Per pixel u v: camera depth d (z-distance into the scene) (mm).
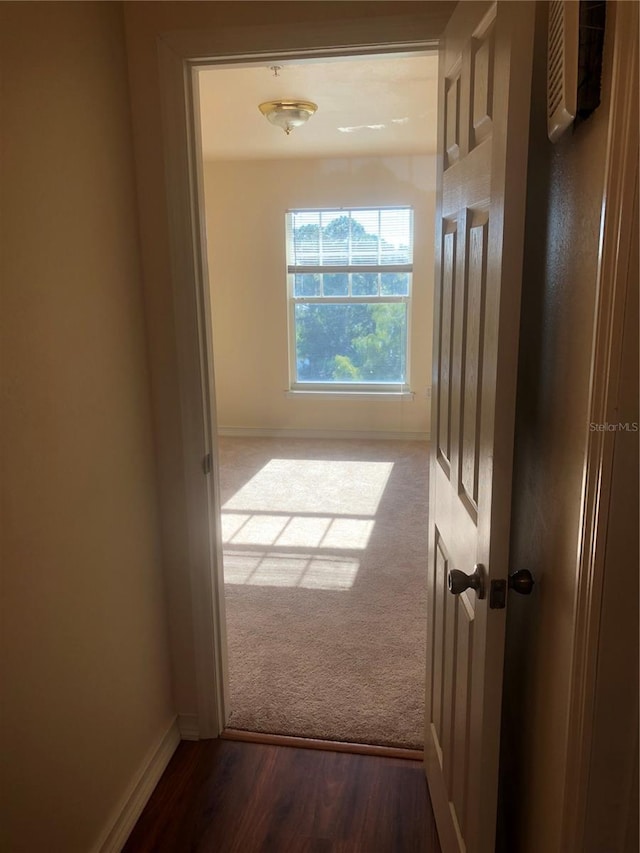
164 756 1959
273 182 5500
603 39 833
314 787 1872
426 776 1888
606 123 831
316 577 3203
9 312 1187
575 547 972
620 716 867
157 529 1916
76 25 1401
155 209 1729
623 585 821
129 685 1738
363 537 3717
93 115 1485
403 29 1531
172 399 1850
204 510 1927
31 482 1264
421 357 5676
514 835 1407
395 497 4391
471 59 1244
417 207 5371
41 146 1278
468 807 1352
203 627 1995
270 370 5914
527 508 1283
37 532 1287
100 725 1577
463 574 1201
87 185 1463
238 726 2125
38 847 1324
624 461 786
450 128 1458
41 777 1325
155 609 1910
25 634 1256
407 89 3336
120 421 1659
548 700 1125
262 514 4109
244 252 5676
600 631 847
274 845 1686
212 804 1818
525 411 1287
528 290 1248
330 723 2125
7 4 1165
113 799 1655
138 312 1758
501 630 1146
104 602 1588
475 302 1235
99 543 1557
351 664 2445
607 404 784
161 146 1686
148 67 1642
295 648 2557
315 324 5797
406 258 5508
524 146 979
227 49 1608
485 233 1148
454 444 1460
